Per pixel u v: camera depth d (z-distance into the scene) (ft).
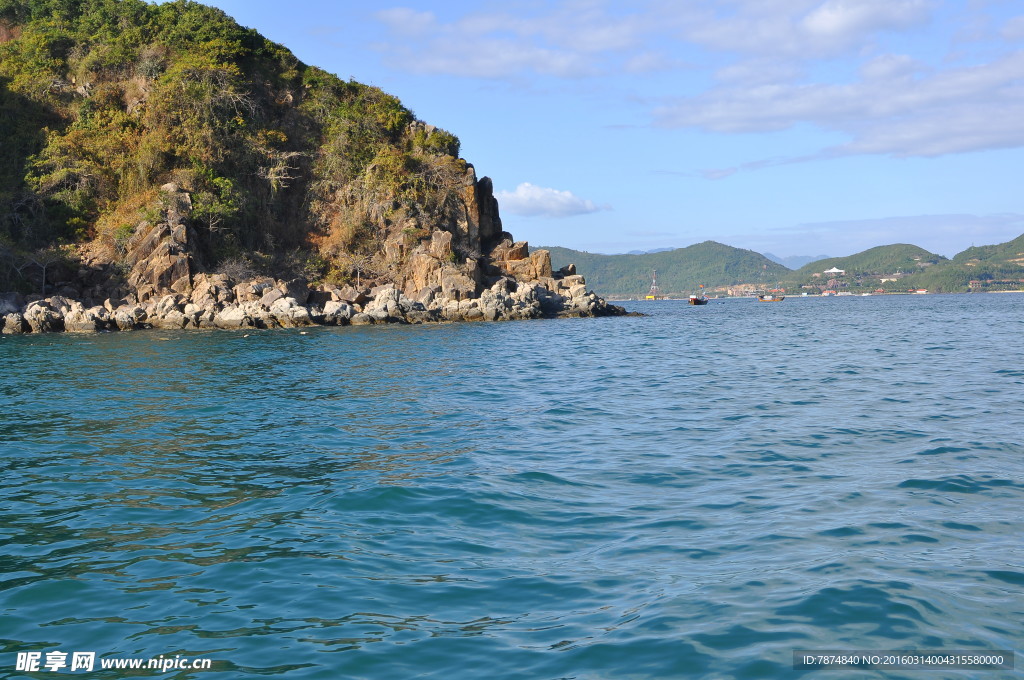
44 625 22.52
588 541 29.25
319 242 261.85
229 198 237.66
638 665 19.56
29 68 268.62
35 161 236.43
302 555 28.04
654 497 35.24
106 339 158.30
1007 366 92.84
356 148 276.00
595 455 44.60
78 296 209.15
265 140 263.29
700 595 23.67
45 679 19.39
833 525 30.45
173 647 20.99
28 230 220.02
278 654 20.48
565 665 19.63
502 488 36.73
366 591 24.57
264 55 294.66
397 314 219.20
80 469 42.73
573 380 84.23
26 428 55.88
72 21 296.51
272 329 193.98
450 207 268.62
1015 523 30.32
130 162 239.09
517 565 26.78
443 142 283.79
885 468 40.09
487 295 237.25
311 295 232.12
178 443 49.90
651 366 100.42
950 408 60.64
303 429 54.60
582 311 265.95
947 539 28.48
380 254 255.70
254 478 40.14
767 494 35.37
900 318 271.90
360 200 265.54
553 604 23.40
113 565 27.40
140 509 34.73
